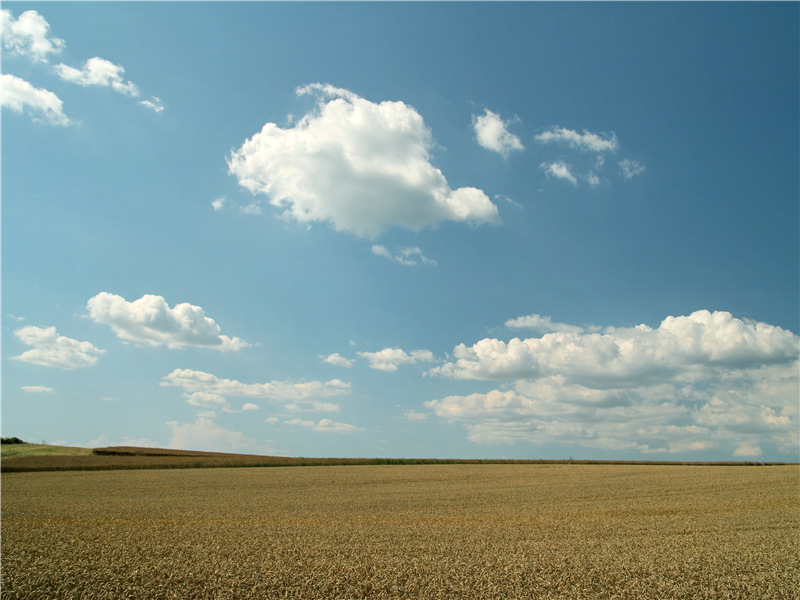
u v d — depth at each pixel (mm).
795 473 47219
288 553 16125
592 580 13586
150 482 43188
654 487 37938
